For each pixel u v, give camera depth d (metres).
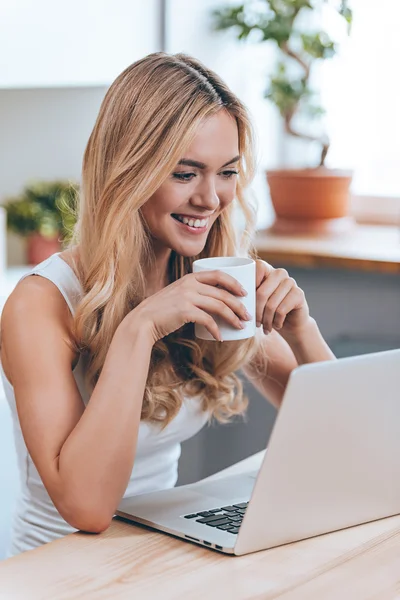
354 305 3.04
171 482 1.81
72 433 1.33
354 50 3.22
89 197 1.58
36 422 1.37
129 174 1.49
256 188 3.30
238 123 1.58
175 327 1.38
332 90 3.31
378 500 1.29
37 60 2.44
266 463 1.13
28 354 1.43
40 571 1.12
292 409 1.12
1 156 3.10
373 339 3.03
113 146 1.52
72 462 1.30
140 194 1.49
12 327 1.47
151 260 1.66
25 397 1.40
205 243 1.74
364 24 3.18
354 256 2.65
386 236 3.05
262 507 1.16
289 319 1.69
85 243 1.60
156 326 1.37
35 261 2.99
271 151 3.41
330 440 1.18
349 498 1.25
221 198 1.57
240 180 1.69
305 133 3.23
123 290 1.54
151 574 1.11
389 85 3.21
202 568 1.13
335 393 1.15
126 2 2.68
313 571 1.13
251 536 1.17
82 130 2.96
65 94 2.97
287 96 2.99
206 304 1.35
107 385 1.34
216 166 1.50
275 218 3.15
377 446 1.24
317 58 3.03
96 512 1.27
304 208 3.04
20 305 1.50
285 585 1.09
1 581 1.09
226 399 1.76
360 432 1.21
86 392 1.63
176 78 1.49
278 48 3.17
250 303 1.37
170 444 1.76
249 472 1.54
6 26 2.34
